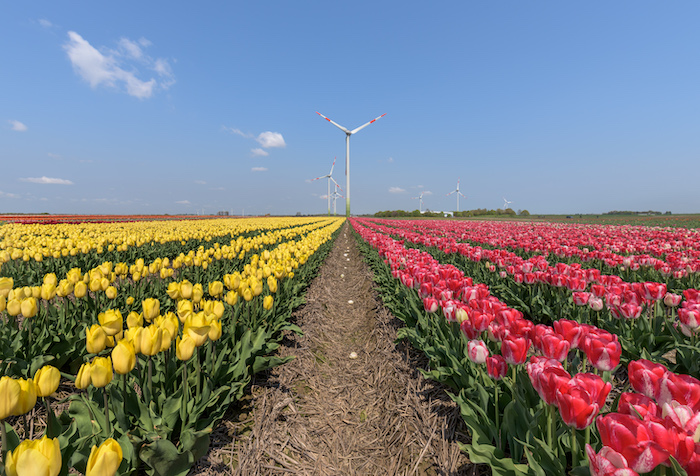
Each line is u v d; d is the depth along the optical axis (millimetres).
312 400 4738
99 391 3121
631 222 50125
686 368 4008
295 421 4207
